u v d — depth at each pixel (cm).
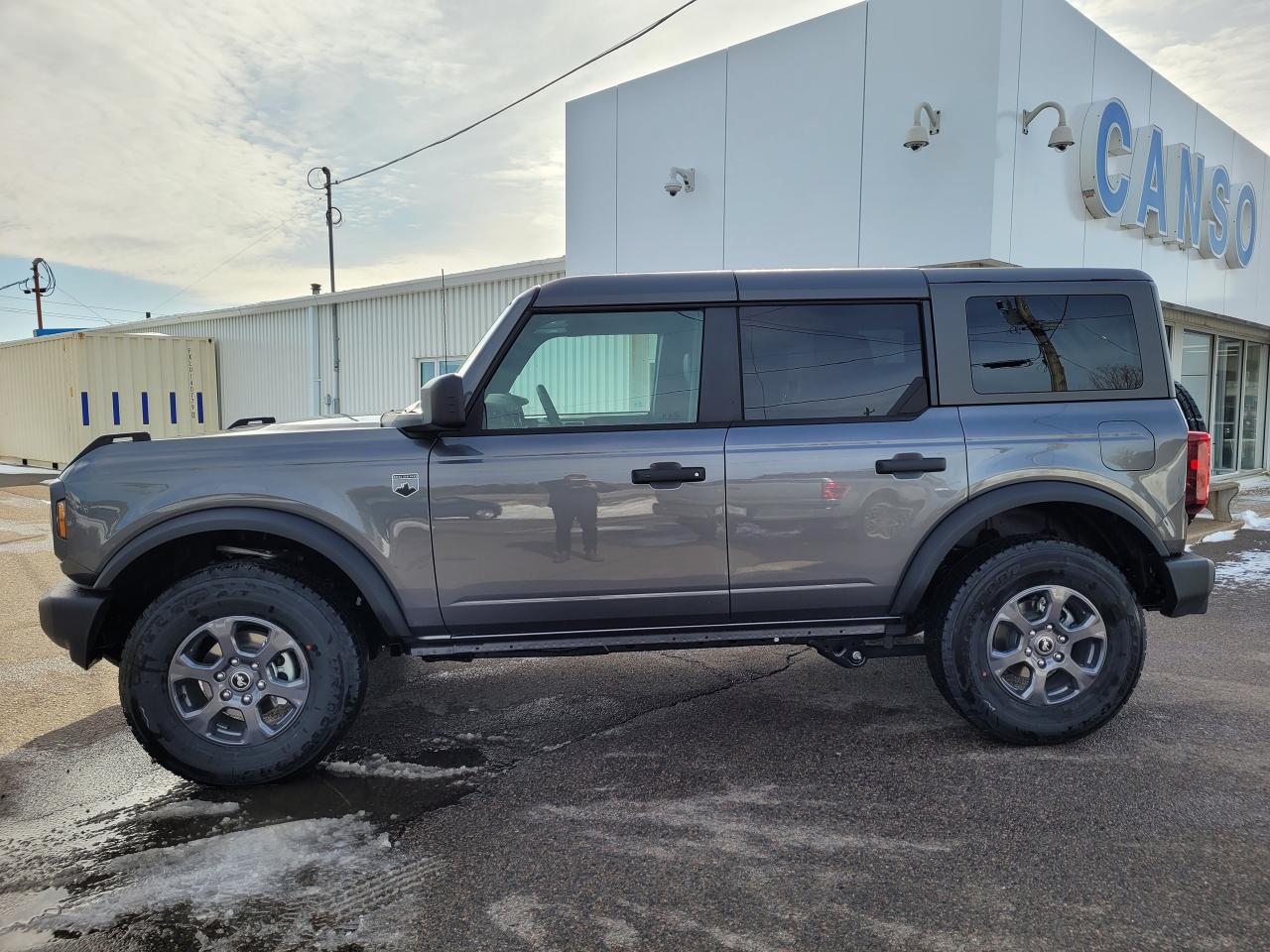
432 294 1565
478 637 339
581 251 1091
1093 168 851
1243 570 695
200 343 1948
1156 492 352
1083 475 346
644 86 1005
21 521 1097
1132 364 359
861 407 348
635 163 1022
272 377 1900
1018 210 778
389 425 347
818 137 858
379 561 328
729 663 481
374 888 256
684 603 341
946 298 354
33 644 537
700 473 334
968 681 344
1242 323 1288
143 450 327
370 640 362
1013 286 358
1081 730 347
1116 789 313
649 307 346
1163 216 995
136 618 354
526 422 343
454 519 329
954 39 756
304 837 288
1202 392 1282
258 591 318
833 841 279
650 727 385
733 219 933
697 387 346
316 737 320
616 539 334
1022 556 343
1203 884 250
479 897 249
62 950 228
